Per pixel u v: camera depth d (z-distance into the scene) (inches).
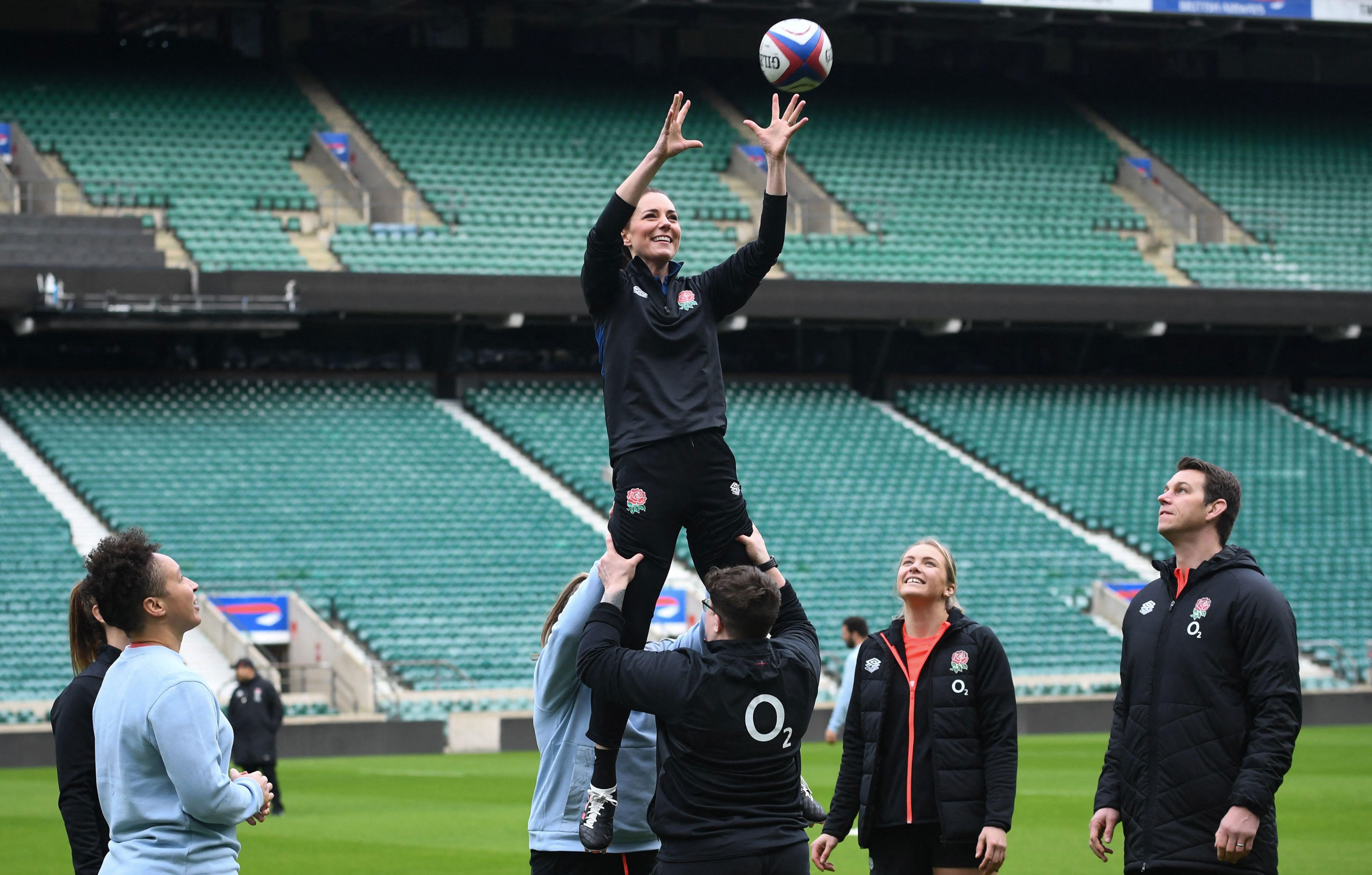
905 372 1354.6
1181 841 220.2
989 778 241.0
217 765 188.7
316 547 1008.2
